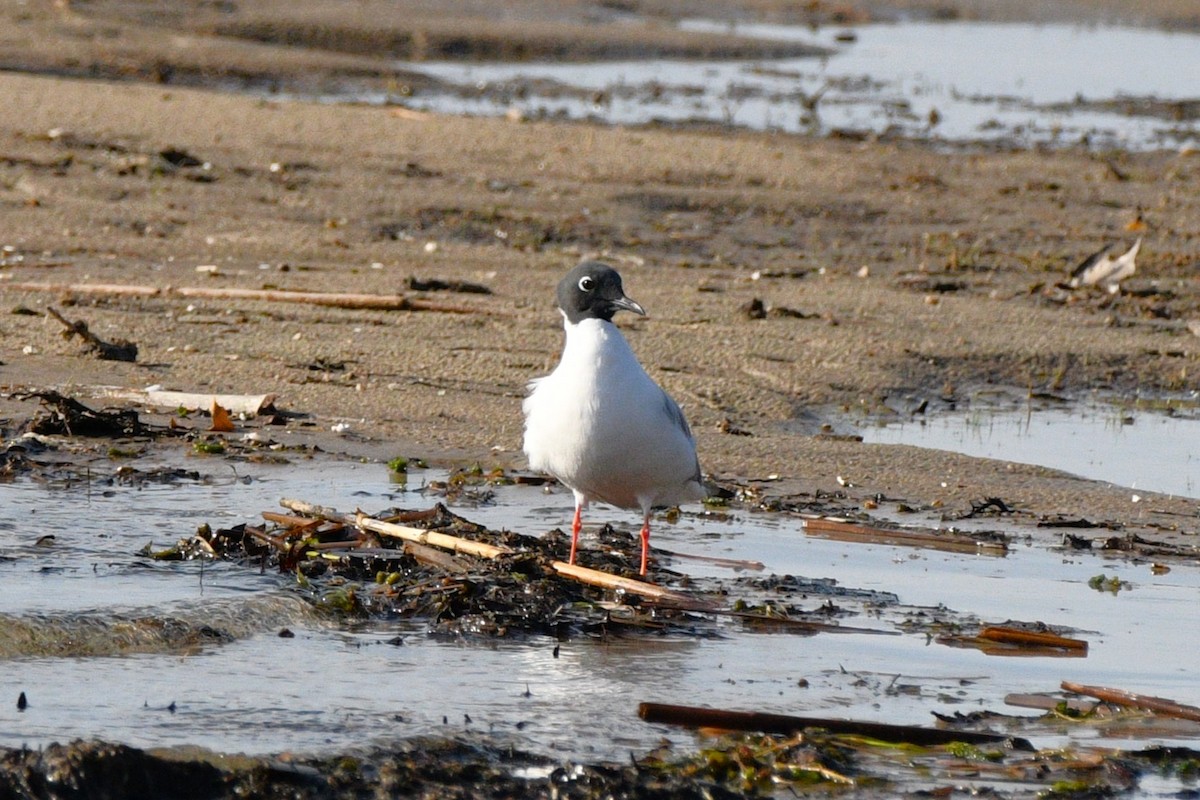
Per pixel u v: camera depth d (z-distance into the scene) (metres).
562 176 26.52
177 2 42.22
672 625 9.38
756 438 14.17
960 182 28.45
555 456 9.94
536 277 20.62
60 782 6.69
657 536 11.30
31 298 17.62
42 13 38.47
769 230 24.52
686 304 19.41
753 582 10.25
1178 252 24.14
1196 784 7.46
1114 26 52.03
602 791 7.02
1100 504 12.70
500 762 7.28
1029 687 8.61
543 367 16.25
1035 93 39.22
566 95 35.91
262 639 8.80
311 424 13.83
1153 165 30.77
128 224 21.72
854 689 8.48
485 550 10.07
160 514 11.02
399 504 11.63
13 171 23.66
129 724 7.42
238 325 17.12
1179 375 17.88
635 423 9.73
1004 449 14.76
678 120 33.44
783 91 38.16
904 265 22.89
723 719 7.78
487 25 43.53
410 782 7.00
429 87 35.88
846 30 50.12
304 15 42.06
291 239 21.66
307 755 7.16
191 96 29.91
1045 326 19.50
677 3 52.09
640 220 24.41
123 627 8.64
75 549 10.08
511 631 9.14
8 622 8.52
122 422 13.15
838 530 11.58
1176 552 11.36
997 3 54.81
